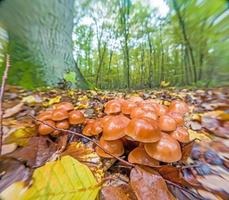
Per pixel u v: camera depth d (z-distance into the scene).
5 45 0.57
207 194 0.15
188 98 0.52
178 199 0.15
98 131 0.20
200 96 0.55
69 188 0.13
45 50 0.60
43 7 0.60
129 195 0.15
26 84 0.54
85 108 0.38
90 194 0.14
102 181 0.15
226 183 0.17
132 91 0.69
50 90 0.56
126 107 0.20
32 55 0.58
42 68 0.58
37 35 0.59
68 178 0.14
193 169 0.18
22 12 0.58
